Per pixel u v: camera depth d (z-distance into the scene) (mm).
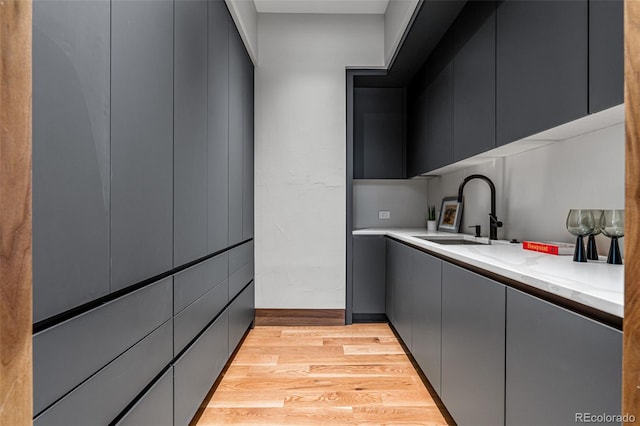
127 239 1126
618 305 768
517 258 1504
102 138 998
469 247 1968
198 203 1792
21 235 521
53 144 818
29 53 525
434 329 1974
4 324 500
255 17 3289
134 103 1169
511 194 2422
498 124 1832
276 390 2150
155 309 1324
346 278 3438
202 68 1866
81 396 914
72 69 880
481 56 2027
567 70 1312
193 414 1727
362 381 2264
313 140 3416
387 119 3803
